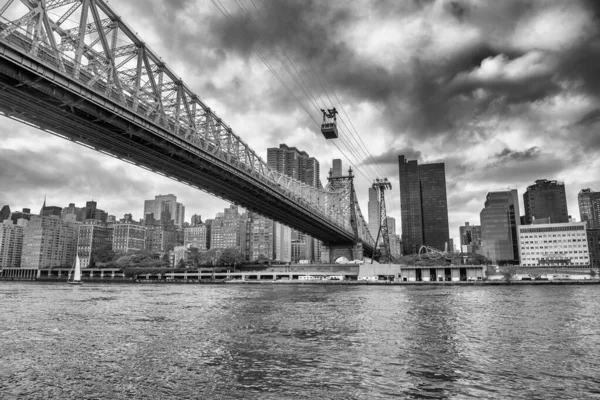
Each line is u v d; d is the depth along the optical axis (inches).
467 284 6235.2
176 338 1481.3
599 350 1255.5
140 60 2458.2
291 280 7583.7
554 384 921.5
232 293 4397.1
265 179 4421.8
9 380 962.1
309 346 1322.6
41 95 2020.2
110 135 2566.4
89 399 835.4
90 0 2090.3
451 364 1087.6
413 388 892.0
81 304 2928.2
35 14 1791.3
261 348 1295.5
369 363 1099.3
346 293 4259.4
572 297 3435.0
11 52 1711.4
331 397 838.5
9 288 5925.2
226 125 3531.0
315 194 6884.8
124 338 1485.0
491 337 1475.1
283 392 868.0
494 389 887.1
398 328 1691.7
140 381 949.8
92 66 2140.7
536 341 1401.3
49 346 1344.7
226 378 966.4
